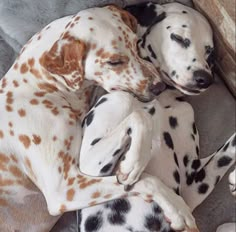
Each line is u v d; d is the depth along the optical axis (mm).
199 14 996
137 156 851
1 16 1077
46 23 1055
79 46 911
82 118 1009
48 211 985
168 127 948
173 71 962
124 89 947
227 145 945
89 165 905
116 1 1025
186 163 956
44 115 948
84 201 893
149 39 981
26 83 971
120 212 898
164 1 1036
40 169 932
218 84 1080
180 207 873
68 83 943
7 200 969
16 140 942
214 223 993
